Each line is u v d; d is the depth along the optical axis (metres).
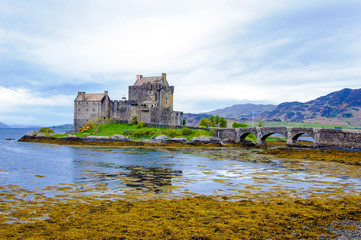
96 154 66.31
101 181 35.22
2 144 97.06
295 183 35.84
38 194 28.03
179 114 132.12
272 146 104.19
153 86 128.88
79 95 135.75
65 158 57.88
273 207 24.64
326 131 78.94
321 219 21.80
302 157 63.47
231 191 30.89
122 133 102.81
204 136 101.69
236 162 56.19
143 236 18.11
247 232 19.05
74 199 26.39
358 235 18.92
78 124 132.75
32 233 18.23
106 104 133.25
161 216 21.81
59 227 19.31
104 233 18.44
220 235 18.48
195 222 20.66
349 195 29.75
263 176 40.69
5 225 19.50
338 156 60.91
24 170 42.47
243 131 104.62
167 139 97.06
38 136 109.50
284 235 18.72
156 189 31.38
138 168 46.22
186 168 47.19
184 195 28.75
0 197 26.58
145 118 125.19
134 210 23.19
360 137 69.62
